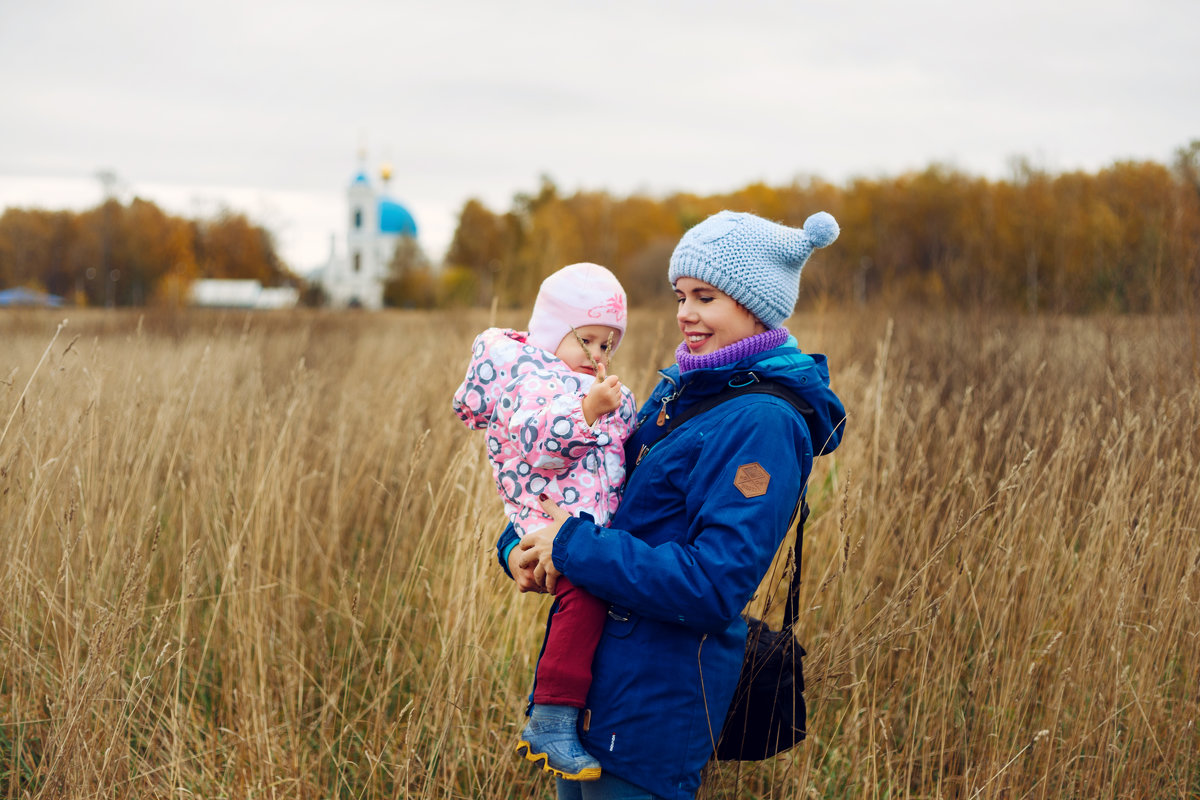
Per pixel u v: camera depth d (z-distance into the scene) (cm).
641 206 5403
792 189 4988
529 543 156
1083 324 506
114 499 283
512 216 5003
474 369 172
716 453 146
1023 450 315
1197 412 299
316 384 456
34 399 284
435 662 262
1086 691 228
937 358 494
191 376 416
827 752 231
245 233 6103
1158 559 248
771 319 156
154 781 221
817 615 267
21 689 241
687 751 149
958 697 240
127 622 214
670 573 138
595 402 150
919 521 280
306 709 265
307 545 322
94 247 5053
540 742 151
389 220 8869
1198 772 227
